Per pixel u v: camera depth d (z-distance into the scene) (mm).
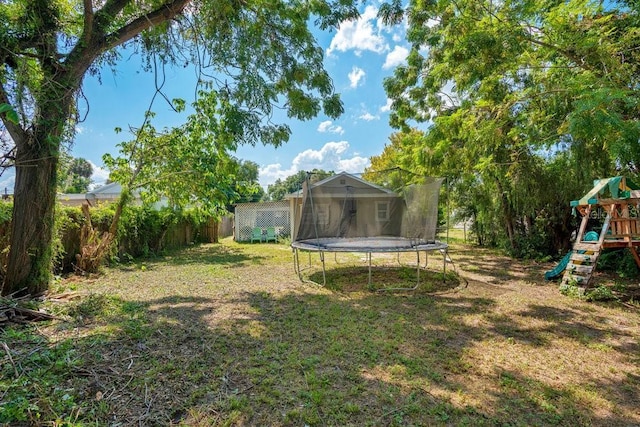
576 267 5367
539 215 8898
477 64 5004
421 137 9922
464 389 2490
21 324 3604
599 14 4785
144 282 6246
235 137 5676
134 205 9945
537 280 6398
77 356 2885
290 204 15383
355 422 2092
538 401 2342
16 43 4227
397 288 5762
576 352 3170
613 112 3826
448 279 6531
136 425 2020
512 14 4680
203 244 14336
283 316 4219
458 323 3961
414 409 2223
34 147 4625
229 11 5164
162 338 3412
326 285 6102
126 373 2646
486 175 9023
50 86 4469
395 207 8641
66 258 7059
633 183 5691
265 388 2477
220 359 2955
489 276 6844
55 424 1968
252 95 5570
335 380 2602
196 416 2125
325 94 6242
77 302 4469
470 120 6980
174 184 10172
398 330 3719
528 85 6160
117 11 5277
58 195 5473
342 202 8156
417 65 8938
